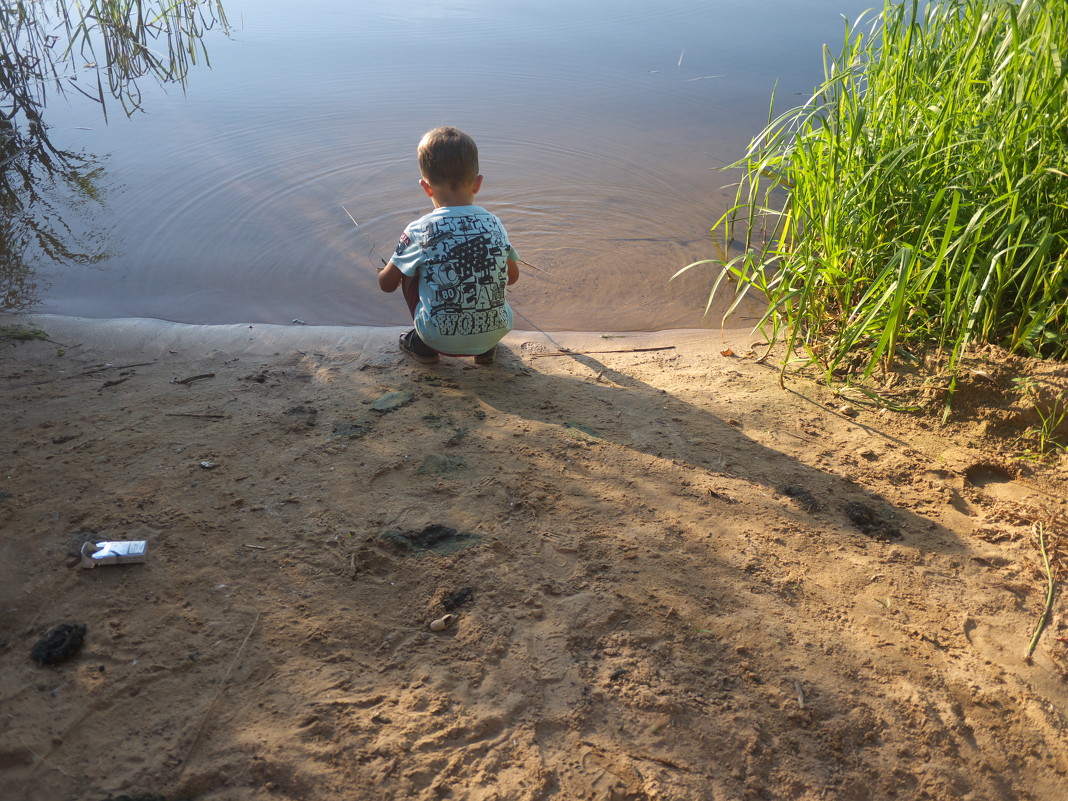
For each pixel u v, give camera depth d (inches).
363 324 161.8
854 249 147.2
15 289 166.2
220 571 91.7
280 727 74.4
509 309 142.9
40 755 70.4
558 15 372.2
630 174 227.9
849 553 101.5
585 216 207.2
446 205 135.9
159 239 189.6
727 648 86.2
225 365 142.2
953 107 147.9
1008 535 106.0
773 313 157.6
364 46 328.2
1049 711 82.9
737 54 316.5
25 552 92.5
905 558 101.3
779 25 351.6
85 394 129.2
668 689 81.0
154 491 104.0
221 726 74.1
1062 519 108.9
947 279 128.5
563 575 94.1
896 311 120.9
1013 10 134.6
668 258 190.9
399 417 125.5
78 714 74.3
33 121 247.6
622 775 72.8
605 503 107.0
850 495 112.7
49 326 153.0
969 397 131.3
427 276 134.2
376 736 74.3
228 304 166.1
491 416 127.3
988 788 75.6
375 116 262.1
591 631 86.9
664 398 137.4
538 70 302.5
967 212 138.9
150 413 123.4
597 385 141.7
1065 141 137.4
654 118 262.1
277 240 191.9
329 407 128.0
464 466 112.9
